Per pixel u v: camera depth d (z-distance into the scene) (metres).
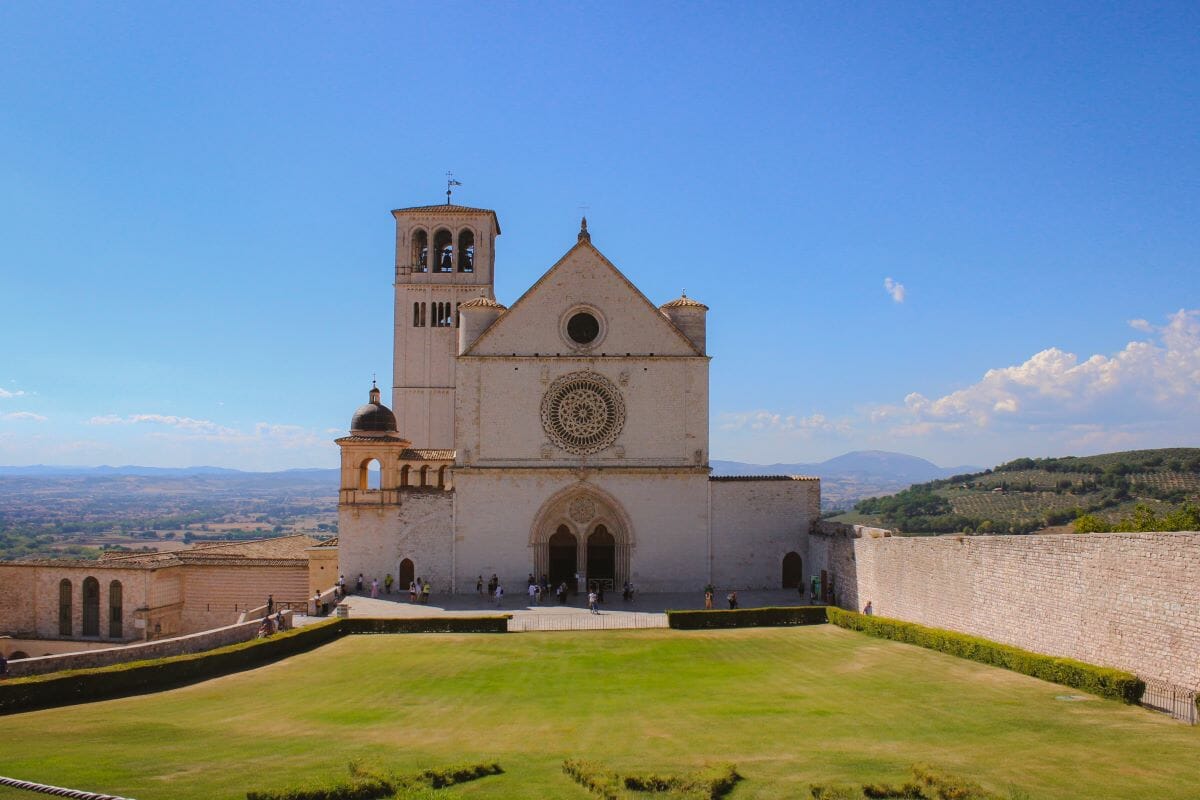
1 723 32.28
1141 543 35.56
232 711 34.72
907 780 23.58
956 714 32.28
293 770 24.73
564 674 42.72
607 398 73.44
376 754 26.94
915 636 48.69
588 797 22.83
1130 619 36.12
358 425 73.94
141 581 71.31
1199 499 135.38
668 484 72.81
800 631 55.84
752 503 73.56
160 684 40.62
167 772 24.45
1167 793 22.50
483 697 37.28
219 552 81.62
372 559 72.62
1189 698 31.89
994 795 22.27
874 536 61.09
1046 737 28.47
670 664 45.31
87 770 24.56
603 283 73.81
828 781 23.72
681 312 74.88
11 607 73.12
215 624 75.62
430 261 96.56
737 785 23.73
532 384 73.31
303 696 37.81
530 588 68.81
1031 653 39.72
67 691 36.91
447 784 23.92
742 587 73.12
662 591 72.25
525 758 26.69
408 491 72.94
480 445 73.00
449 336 95.94
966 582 48.31
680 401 73.44
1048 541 41.41
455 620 57.00
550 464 72.88
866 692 37.03
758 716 32.75
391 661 46.75
